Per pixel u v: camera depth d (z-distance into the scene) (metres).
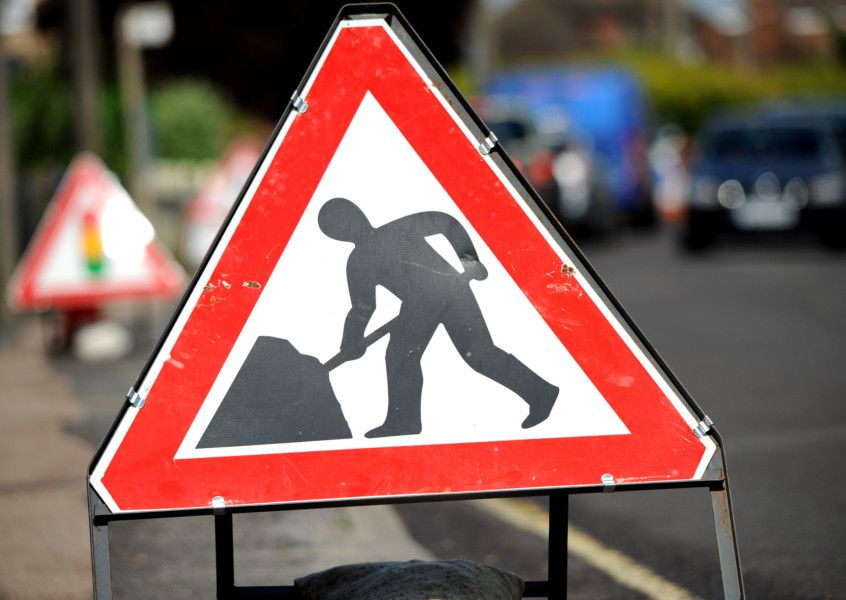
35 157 55.34
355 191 7.22
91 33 32.22
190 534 13.32
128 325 30.39
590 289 7.23
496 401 7.20
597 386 7.21
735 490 15.02
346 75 7.25
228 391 7.09
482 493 7.16
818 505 14.33
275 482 7.09
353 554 12.62
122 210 25.61
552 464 7.19
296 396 7.12
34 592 11.44
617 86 62.41
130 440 7.02
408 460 7.14
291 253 7.17
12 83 55.59
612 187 57.88
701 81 112.88
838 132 47.69
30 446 17.38
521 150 48.31
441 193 7.25
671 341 26.47
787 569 12.05
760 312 30.62
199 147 71.00
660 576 11.88
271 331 7.13
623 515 14.18
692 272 39.84
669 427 7.21
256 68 86.12
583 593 11.37
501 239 7.25
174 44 84.44
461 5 82.81
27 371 24.09
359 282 7.19
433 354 7.19
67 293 25.45
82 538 13.17
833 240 43.84
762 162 45.00
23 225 39.41
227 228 7.14
